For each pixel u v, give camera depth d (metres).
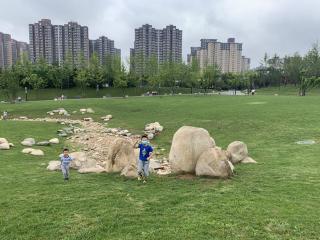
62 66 109.31
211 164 15.30
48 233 9.57
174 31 163.25
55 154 24.92
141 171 15.36
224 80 141.00
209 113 40.88
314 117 32.97
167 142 30.02
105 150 27.20
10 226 10.03
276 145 24.34
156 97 76.69
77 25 149.00
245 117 36.00
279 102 49.03
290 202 11.70
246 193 12.83
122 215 10.71
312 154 20.23
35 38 149.25
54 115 52.41
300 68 111.62
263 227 9.71
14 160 21.56
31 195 13.03
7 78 71.38
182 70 106.56
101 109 54.06
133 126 38.88
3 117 50.78
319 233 9.30
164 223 10.07
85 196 12.78
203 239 9.03
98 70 105.50
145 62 112.06
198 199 12.20
